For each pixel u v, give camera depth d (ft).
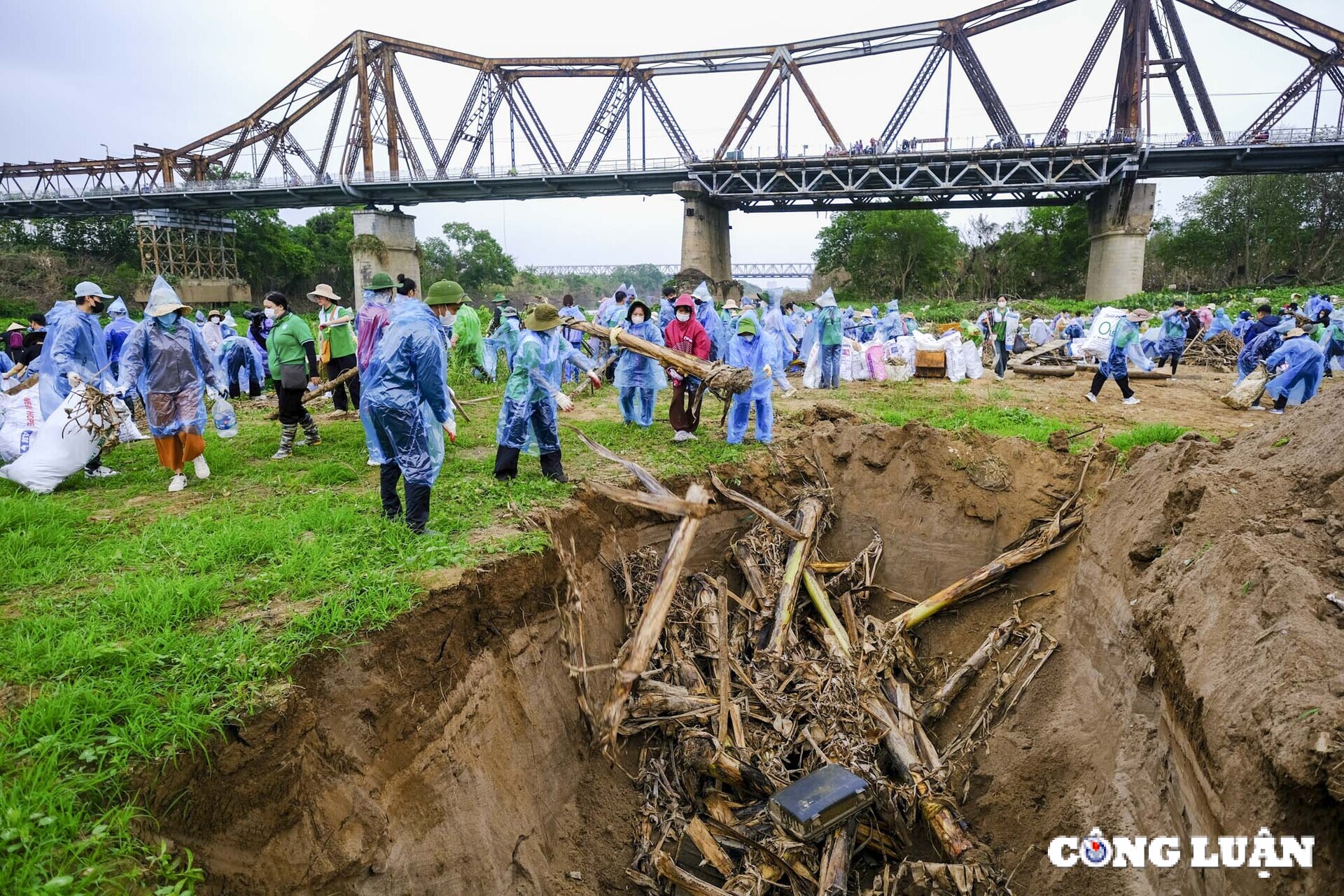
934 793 22.03
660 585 19.01
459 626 17.81
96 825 10.43
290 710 13.38
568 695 21.77
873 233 216.74
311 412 42.39
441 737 16.42
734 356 33.91
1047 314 133.59
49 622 15.02
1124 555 23.13
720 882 19.60
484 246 272.72
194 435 25.55
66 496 24.75
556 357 26.04
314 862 13.01
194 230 204.03
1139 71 144.97
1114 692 20.93
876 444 34.22
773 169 149.79
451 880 15.40
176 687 13.10
